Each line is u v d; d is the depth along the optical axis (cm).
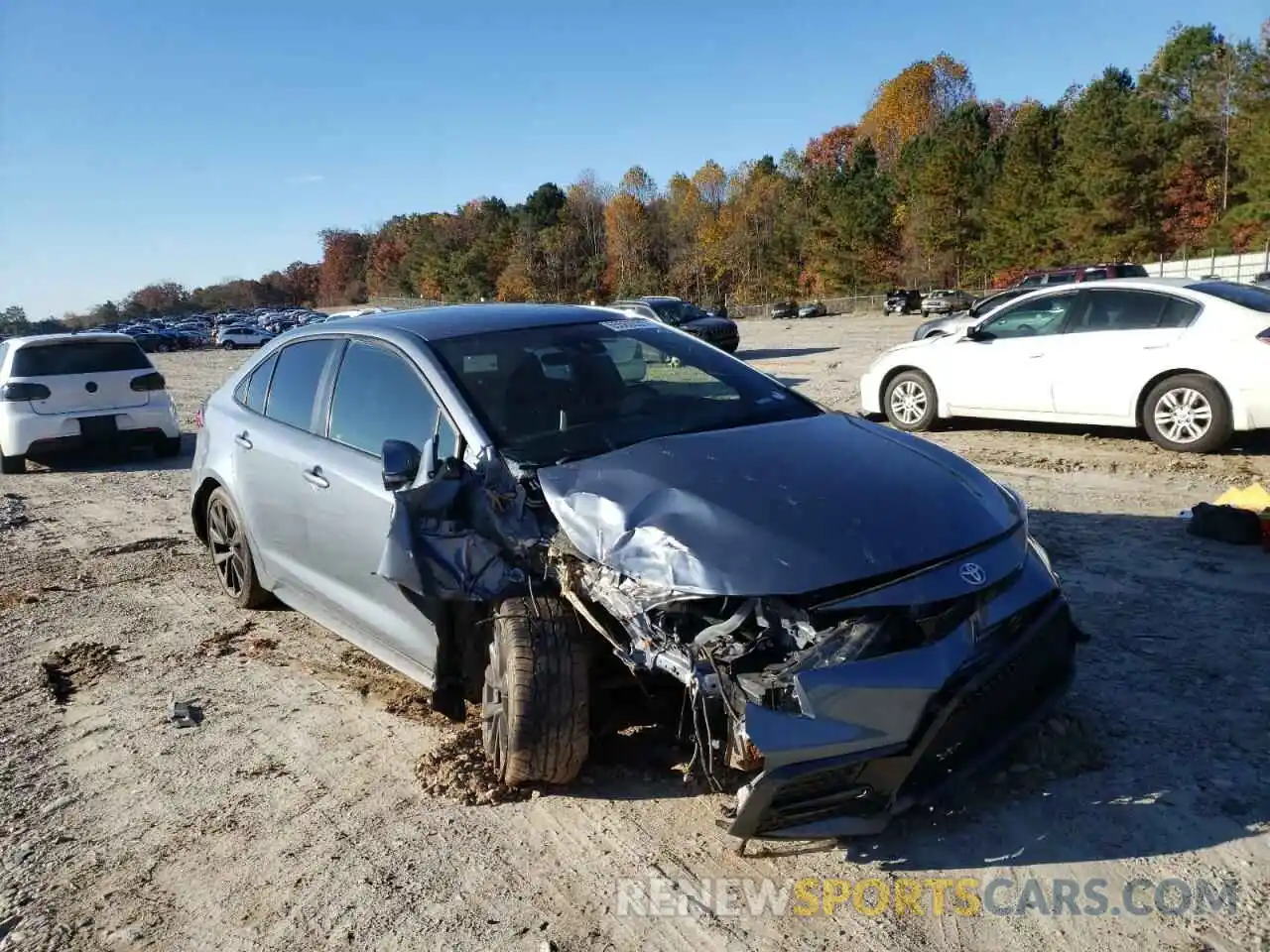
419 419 403
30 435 1104
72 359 1141
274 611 577
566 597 335
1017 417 951
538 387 400
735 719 283
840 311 6606
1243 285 879
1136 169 5416
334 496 430
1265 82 4841
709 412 405
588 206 10294
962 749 302
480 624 358
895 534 300
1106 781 335
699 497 316
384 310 529
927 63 10388
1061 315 923
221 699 456
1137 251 5381
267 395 523
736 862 309
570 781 354
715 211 9144
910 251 6919
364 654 504
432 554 336
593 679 351
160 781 382
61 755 410
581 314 475
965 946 266
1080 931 269
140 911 303
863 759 274
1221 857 293
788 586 283
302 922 293
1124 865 293
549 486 342
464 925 287
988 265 6253
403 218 14288
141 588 639
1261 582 514
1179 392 838
